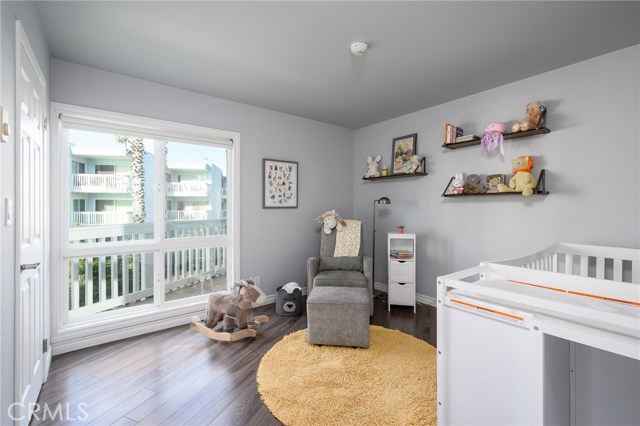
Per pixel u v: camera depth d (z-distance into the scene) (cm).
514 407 113
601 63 229
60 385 193
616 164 224
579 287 120
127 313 274
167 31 198
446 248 336
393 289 337
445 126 316
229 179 334
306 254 396
